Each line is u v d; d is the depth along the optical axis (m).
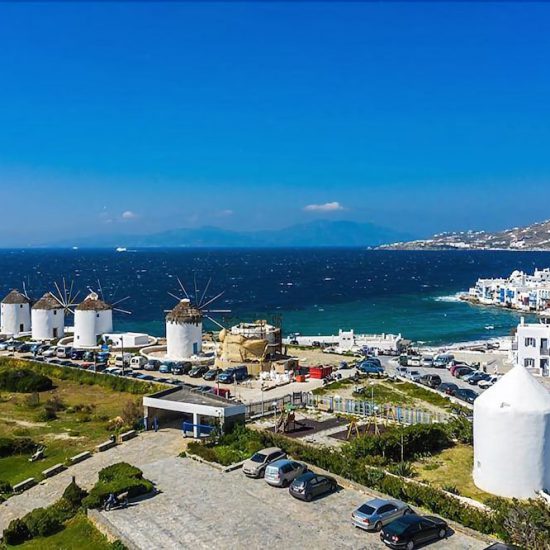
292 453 43.00
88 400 66.25
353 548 30.59
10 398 67.12
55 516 35.38
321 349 95.44
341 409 56.94
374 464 42.19
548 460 37.78
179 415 55.31
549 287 180.12
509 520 31.66
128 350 89.88
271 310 179.75
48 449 48.91
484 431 38.69
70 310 110.88
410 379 71.94
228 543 31.34
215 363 75.69
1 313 108.06
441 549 30.39
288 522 33.56
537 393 38.31
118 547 31.16
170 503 36.31
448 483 39.91
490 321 156.50
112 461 44.91
